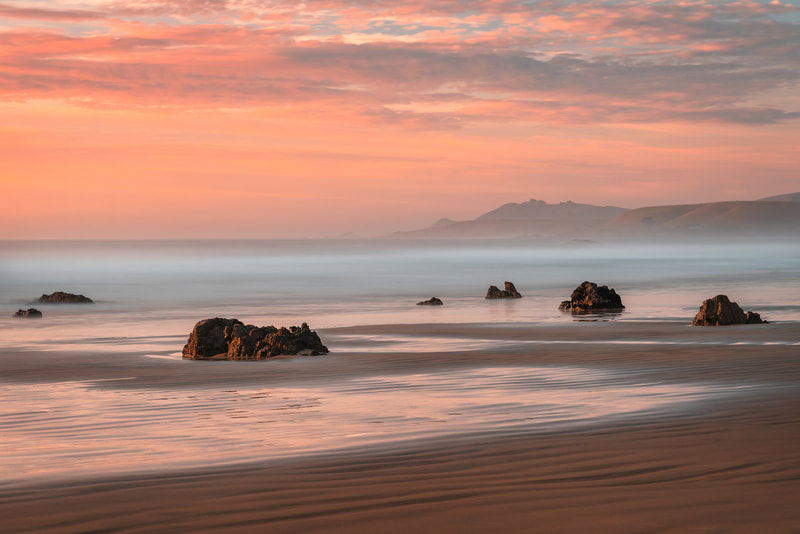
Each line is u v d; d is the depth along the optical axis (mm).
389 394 14414
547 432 9688
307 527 5707
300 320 38750
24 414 12867
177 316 42500
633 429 9703
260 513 6133
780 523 5434
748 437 8875
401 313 42312
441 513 5980
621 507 5977
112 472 8039
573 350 22000
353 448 9086
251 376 18031
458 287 68750
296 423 11391
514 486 6840
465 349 23297
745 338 24609
